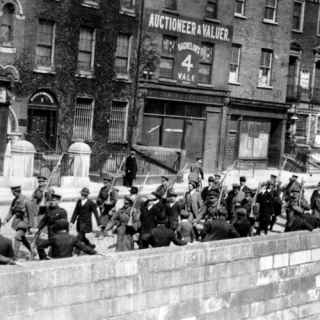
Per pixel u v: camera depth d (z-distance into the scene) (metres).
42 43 31.95
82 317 13.45
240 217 18.53
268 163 45.81
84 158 29.67
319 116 50.59
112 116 35.53
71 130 33.47
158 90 37.00
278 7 44.12
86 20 33.47
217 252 16.19
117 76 35.12
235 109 41.91
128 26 35.41
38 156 29.58
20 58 30.89
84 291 13.47
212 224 17.50
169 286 15.12
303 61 48.91
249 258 17.08
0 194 25.73
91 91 34.12
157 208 17.98
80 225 18.25
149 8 36.22
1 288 12.16
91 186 30.16
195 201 21.36
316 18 49.19
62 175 29.42
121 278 14.11
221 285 16.39
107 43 34.56
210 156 40.56
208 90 39.56
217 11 39.94
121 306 14.16
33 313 12.65
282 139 45.78
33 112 32.03
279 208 23.72
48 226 16.28
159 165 34.28
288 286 18.44
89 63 34.09
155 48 36.78
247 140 43.50
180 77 38.16
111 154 33.34
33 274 12.62
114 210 20.78
